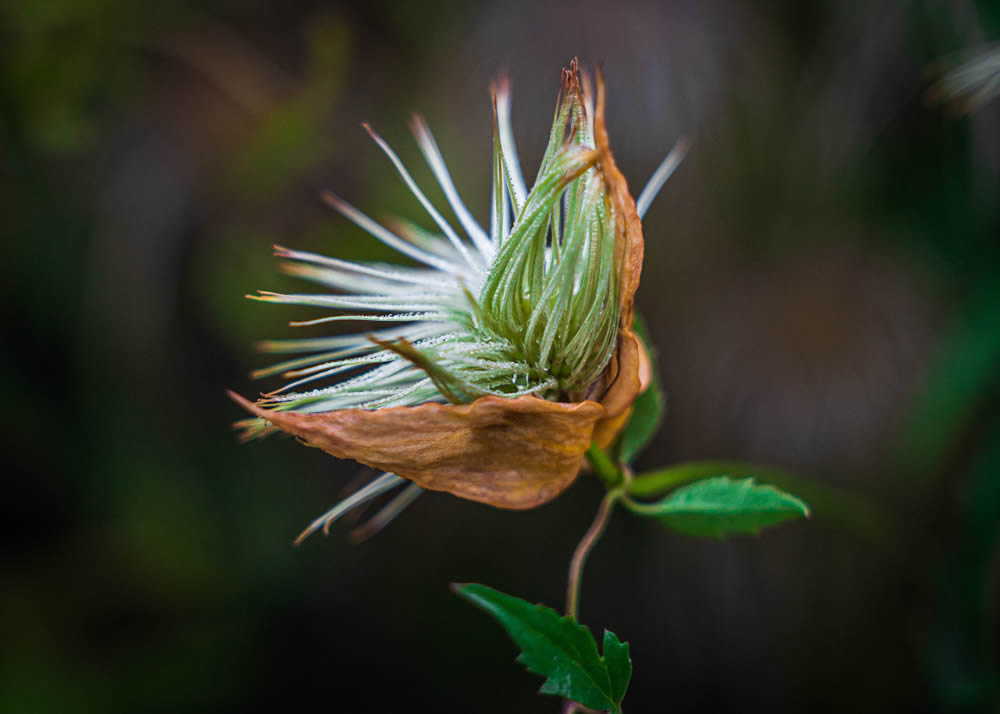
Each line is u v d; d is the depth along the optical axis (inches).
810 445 9.4
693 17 9.7
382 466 5.4
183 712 10.6
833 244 9.7
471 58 10.2
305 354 10.2
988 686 7.4
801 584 10.1
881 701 9.8
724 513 5.6
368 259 10.0
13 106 10.3
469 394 5.4
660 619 10.5
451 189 5.8
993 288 8.3
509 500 5.5
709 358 9.9
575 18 9.7
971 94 7.8
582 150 5.2
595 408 5.4
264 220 10.5
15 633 10.6
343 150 10.6
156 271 10.6
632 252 5.4
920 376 9.1
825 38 9.5
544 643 5.3
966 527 7.6
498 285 5.4
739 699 10.3
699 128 9.4
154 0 10.7
